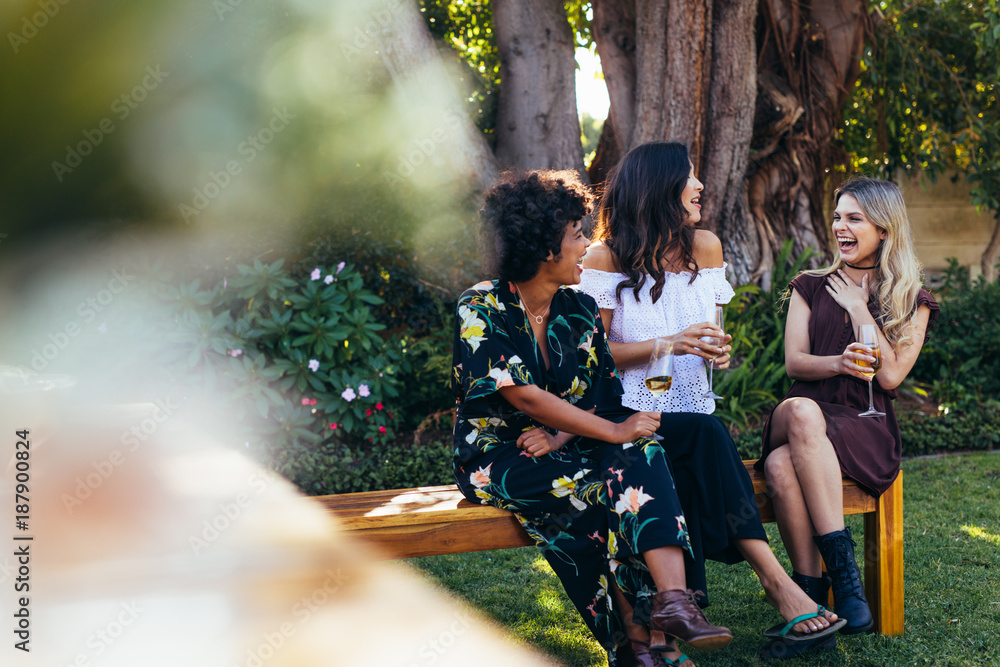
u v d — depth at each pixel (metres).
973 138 7.47
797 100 6.57
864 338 2.55
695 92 5.47
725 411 5.46
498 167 6.00
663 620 1.97
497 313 2.27
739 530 2.27
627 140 6.36
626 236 2.68
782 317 6.17
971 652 2.33
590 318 2.40
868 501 2.52
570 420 2.17
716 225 5.85
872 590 2.54
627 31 6.36
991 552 3.22
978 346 6.40
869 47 6.87
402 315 6.20
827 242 6.84
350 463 4.65
